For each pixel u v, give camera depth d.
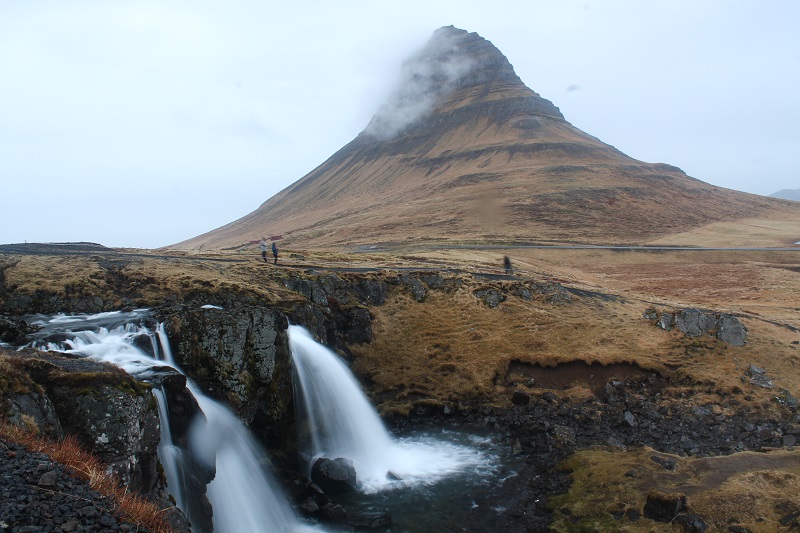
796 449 30.75
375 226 174.12
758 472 26.00
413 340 46.28
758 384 39.88
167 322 28.38
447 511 26.78
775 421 35.56
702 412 36.66
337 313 45.12
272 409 29.67
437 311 50.88
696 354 44.00
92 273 37.88
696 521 22.58
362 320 45.44
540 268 89.44
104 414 17.38
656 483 26.52
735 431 34.31
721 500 23.86
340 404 35.78
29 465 13.43
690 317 47.38
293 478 28.36
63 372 18.48
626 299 56.28
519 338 46.34
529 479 29.66
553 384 41.56
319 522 25.73
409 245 131.00
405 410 38.31
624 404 38.44
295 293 41.97
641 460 29.22
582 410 37.25
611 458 30.19
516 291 54.38
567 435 33.50
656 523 23.36
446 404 38.91
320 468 29.34
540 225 158.12
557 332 47.28
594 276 96.38
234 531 24.11
